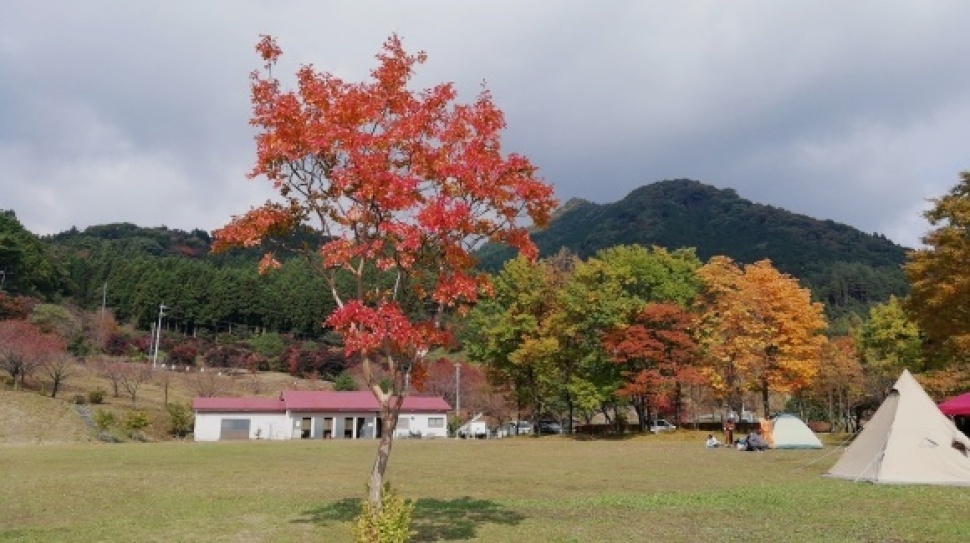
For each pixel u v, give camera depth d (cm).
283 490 1850
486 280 1164
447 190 1117
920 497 1627
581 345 4803
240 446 4150
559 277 5203
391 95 1159
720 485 1969
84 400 6206
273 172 1174
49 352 6203
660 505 1500
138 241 17900
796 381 4203
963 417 3281
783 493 1702
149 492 1802
